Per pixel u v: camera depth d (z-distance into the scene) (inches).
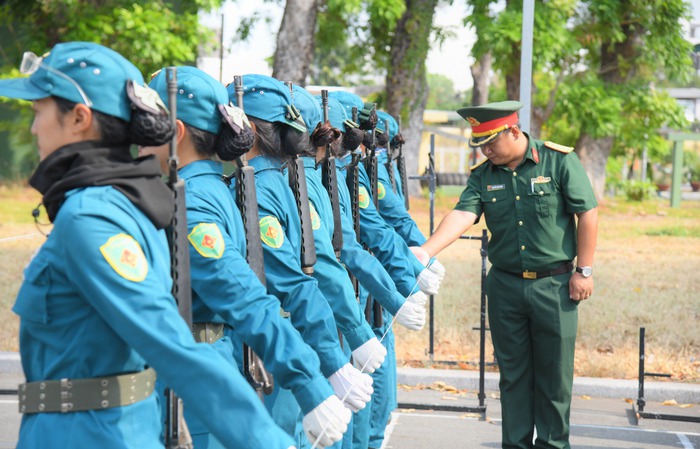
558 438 195.5
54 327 81.7
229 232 110.8
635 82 1117.7
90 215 78.8
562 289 193.0
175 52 694.5
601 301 434.3
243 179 115.7
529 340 196.4
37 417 83.0
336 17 971.9
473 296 433.7
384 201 238.8
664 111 1109.7
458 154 1545.3
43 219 782.5
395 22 922.1
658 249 711.1
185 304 90.3
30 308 81.0
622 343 348.5
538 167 192.5
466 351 331.0
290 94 136.0
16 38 759.7
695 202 1523.1
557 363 193.6
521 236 192.5
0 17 729.0
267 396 127.8
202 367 80.1
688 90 1550.2
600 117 1050.1
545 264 192.2
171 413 92.4
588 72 1087.6
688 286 496.4
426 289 198.8
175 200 90.2
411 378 298.7
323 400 103.0
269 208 125.0
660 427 255.3
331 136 153.6
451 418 262.7
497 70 1001.5
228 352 109.3
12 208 855.1
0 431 238.1
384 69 1072.8
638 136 1155.9
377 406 209.2
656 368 311.1
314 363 104.0
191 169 111.3
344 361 120.8
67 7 703.1
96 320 81.6
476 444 236.1
